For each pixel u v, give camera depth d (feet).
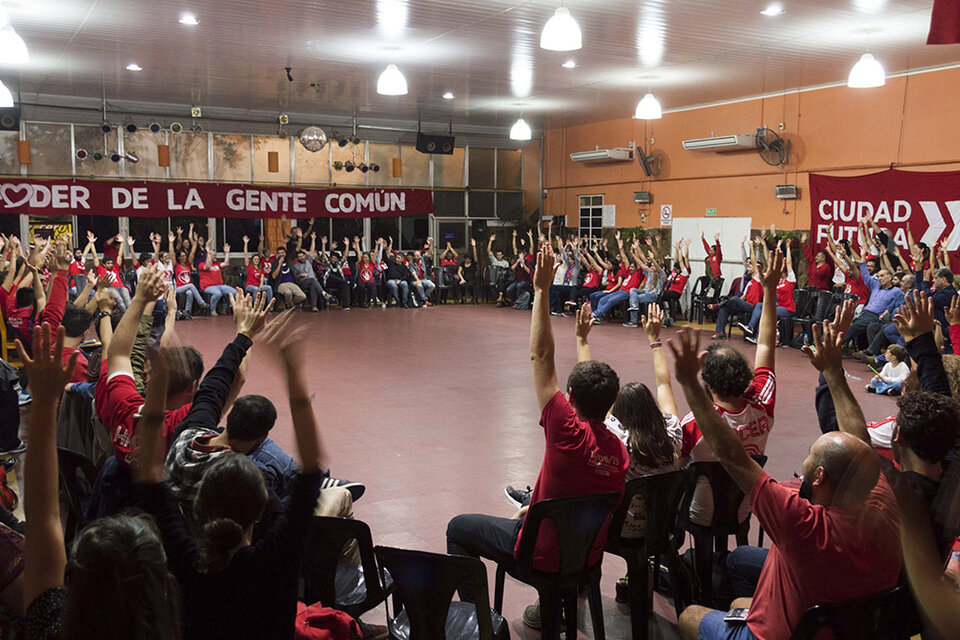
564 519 8.98
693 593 10.86
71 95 45.29
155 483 5.96
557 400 9.29
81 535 4.34
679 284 43.86
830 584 6.63
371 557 8.73
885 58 34.01
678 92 43.09
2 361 16.12
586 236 56.65
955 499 6.24
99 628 4.10
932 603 5.64
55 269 14.29
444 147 53.21
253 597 5.85
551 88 42.09
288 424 21.70
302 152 53.31
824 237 40.40
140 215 47.98
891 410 23.73
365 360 31.94
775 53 33.24
